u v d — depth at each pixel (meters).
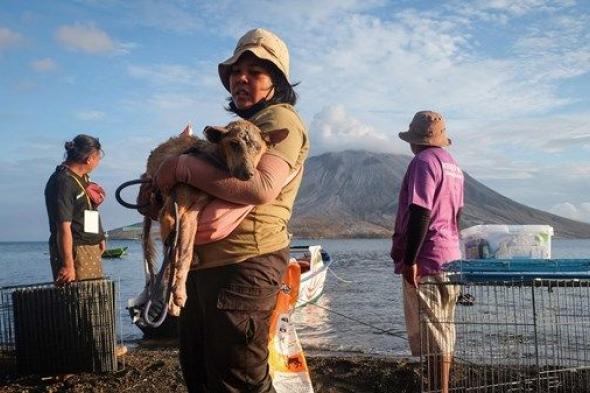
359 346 10.30
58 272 7.04
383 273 32.03
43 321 6.85
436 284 5.18
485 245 6.00
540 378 5.63
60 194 6.82
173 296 3.02
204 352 3.29
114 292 6.99
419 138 5.43
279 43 3.65
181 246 3.05
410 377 6.47
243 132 3.04
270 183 3.06
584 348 5.81
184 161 3.12
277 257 3.28
